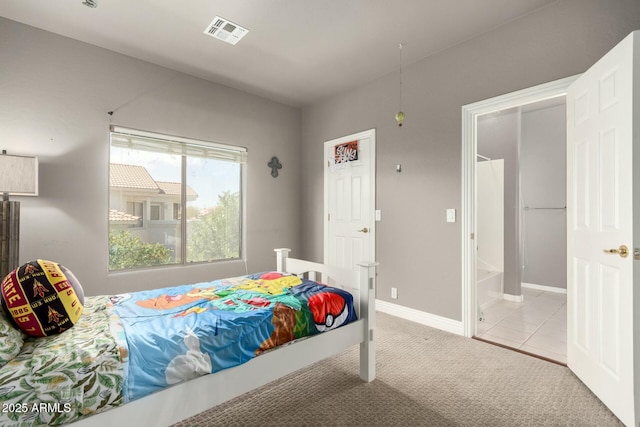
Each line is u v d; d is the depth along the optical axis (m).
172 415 1.28
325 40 2.78
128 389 1.17
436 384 1.99
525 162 4.72
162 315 1.60
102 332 1.35
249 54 3.02
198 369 1.33
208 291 2.04
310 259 4.41
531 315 3.37
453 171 2.87
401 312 3.26
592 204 1.87
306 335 1.75
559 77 2.27
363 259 3.70
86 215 2.80
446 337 2.75
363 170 3.71
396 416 1.68
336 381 2.04
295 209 4.47
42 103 2.60
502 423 1.61
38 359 1.10
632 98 1.52
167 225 3.38
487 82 2.64
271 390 1.94
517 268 3.90
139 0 2.25
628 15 2.00
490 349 2.50
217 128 3.66
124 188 3.09
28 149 2.54
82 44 2.79
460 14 2.42
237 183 3.94
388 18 2.47
